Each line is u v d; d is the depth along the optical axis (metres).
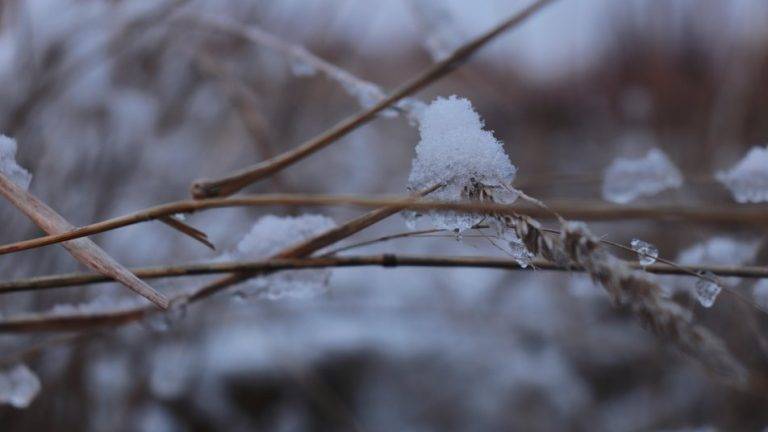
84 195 0.65
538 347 0.93
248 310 0.75
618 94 1.25
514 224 0.38
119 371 0.65
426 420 0.91
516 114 1.23
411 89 0.46
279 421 0.86
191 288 0.48
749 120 0.86
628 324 0.88
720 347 0.34
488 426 0.90
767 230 0.50
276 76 0.75
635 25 1.24
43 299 0.59
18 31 0.65
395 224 0.94
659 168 0.53
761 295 0.47
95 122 0.68
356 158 0.99
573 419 0.87
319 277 0.47
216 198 0.44
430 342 0.95
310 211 0.70
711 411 0.73
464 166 0.39
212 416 0.81
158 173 0.72
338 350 0.92
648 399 0.80
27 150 0.62
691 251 0.50
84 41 0.67
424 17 0.54
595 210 0.43
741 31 0.90
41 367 0.59
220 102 0.75
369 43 0.99
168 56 0.72
